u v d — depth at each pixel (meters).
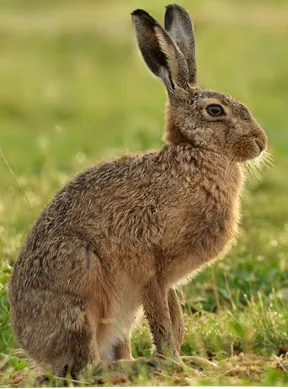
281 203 28.91
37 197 25.78
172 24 18.06
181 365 15.67
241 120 16.69
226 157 16.61
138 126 41.44
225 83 50.53
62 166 32.84
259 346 17.56
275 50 58.81
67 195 16.09
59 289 15.49
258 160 17.22
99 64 57.62
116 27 63.81
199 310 19.28
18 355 17.05
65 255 15.53
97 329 15.98
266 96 49.06
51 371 15.67
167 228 15.80
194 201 15.97
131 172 16.03
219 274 21.20
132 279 15.95
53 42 61.50
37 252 15.80
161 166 16.09
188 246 16.00
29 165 33.19
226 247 16.53
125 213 15.77
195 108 16.69
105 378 15.33
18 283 15.95
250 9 69.69
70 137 40.56
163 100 50.00
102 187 15.94
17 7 74.00
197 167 16.23
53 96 49.16
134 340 17.80
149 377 15.38
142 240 15.78
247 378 15.30
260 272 21.41
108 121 44.75
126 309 16.19
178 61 16.91
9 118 44.75
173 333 16.44
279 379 14.98
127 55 59.16
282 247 23.66
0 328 17.56
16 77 53.34
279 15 67.25
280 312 18.55
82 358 15.46
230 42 60.09
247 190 30.36
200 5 68.06
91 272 15.53
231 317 18.30
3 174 30.50
